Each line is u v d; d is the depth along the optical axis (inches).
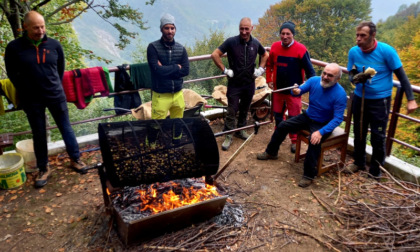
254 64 168.6
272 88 179.3
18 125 299.6
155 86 154.2
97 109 347.6
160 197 112.1
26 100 132.2
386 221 112.9
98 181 147.5
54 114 140.5
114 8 267.4
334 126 135.9
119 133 107.3
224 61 549.3
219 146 181.8
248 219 122.5
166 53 148.3
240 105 182.2
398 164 151.1
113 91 174.7
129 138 106.7
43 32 122.6
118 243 109.3
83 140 178.2
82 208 129.2
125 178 99.5
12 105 149.8
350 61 140.5
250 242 112.0
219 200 111.1
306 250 109.3
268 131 202.4
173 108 163.2
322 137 141.1
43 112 136.6
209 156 111.8
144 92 405.1
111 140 104.6
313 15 1330.0
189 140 111.5
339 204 130.9
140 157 103.0
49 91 132.5
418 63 685.3
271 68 177.6
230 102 173.8
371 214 119.0
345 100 136.5
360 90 138.9
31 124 136.3
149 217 99.4
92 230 116.8
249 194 138.5
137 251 105.3
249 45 162.6
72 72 157.8
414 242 104.5
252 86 173.6
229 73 164.7
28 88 129.2
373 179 145.9
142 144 106.3
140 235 105.3
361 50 133.8
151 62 146.9
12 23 225.1
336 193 138.7
